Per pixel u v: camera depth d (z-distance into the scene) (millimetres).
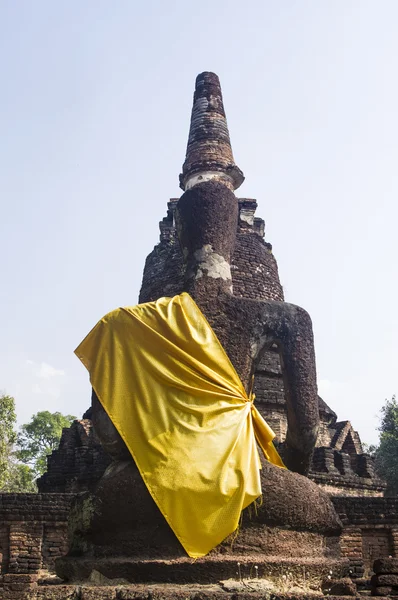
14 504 18031
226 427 8461
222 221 10336
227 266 10148
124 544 8211
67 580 8445
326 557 8656
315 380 9875
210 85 16141
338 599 7180
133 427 8562
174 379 8680
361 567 16016
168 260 22922
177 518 7918
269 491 8352
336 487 21109
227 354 9398
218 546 7961
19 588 10609
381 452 42438
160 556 7973
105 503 8398
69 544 9023
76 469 21625
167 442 8305
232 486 8031
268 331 9766
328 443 23969
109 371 8977
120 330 9156
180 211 10602
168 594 7148
